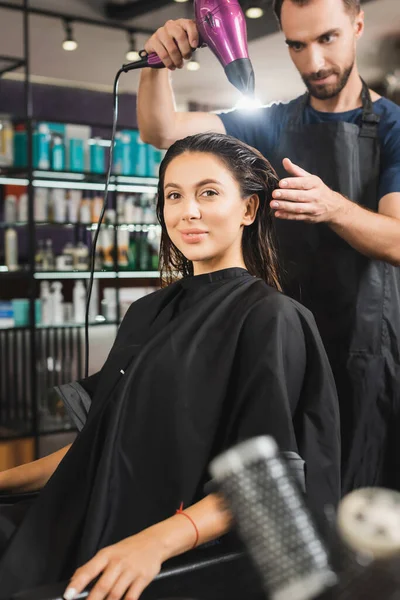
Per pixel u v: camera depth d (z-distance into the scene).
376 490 0.67
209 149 1.41
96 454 1.27
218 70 5.06
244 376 1.23
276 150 1.97
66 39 4.50
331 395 1.29
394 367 1.88
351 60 1.80
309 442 1.27
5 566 1.17
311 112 1.96
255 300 1.30
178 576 1.03
